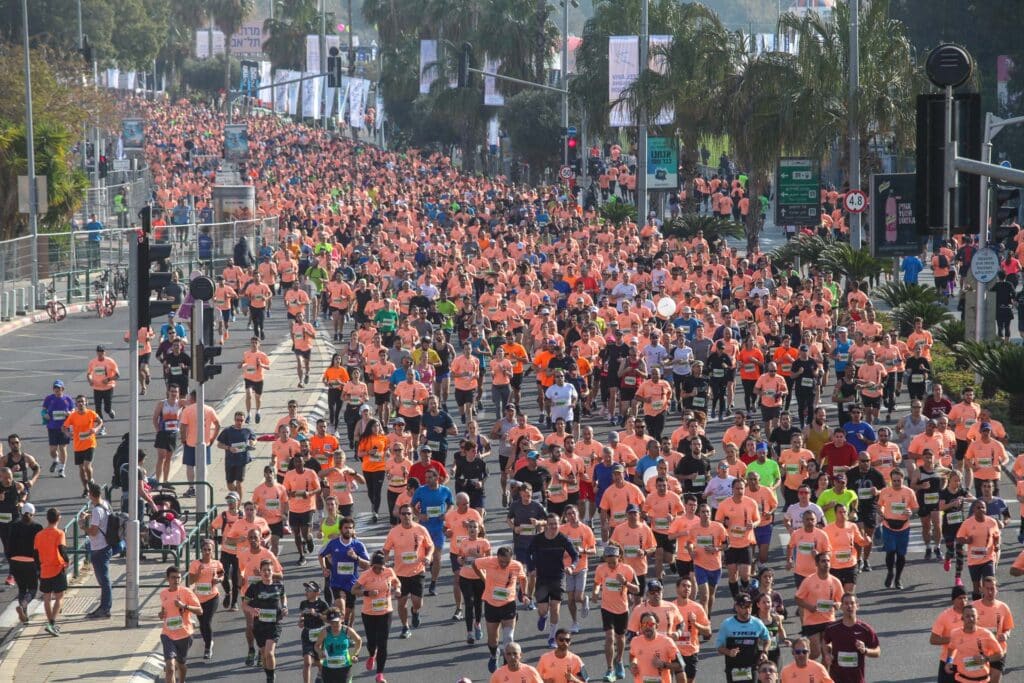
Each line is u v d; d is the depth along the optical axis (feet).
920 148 111.24
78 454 202.18
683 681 121.90
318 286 354.74
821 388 254.88
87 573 170.81
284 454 182.70
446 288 312.91
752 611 123.95
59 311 371.76
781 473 176.14
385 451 188.34
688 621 124.26
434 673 136.26
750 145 406.62
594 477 173.06
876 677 132.26
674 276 305.53
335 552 143.23
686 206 471.21
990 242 248.11
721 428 237.45
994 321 253.24
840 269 351.05
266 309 346.74
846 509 153.99
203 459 183.11
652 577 162.81
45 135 431.43
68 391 273.75
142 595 161.79
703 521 145.28
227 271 348.79
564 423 200.85
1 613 158.71
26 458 185.16
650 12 536.42
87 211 548.31
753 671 120.57
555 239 457.68
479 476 168.86
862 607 153.38
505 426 192.85
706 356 251.19
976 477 179.01
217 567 141.38
